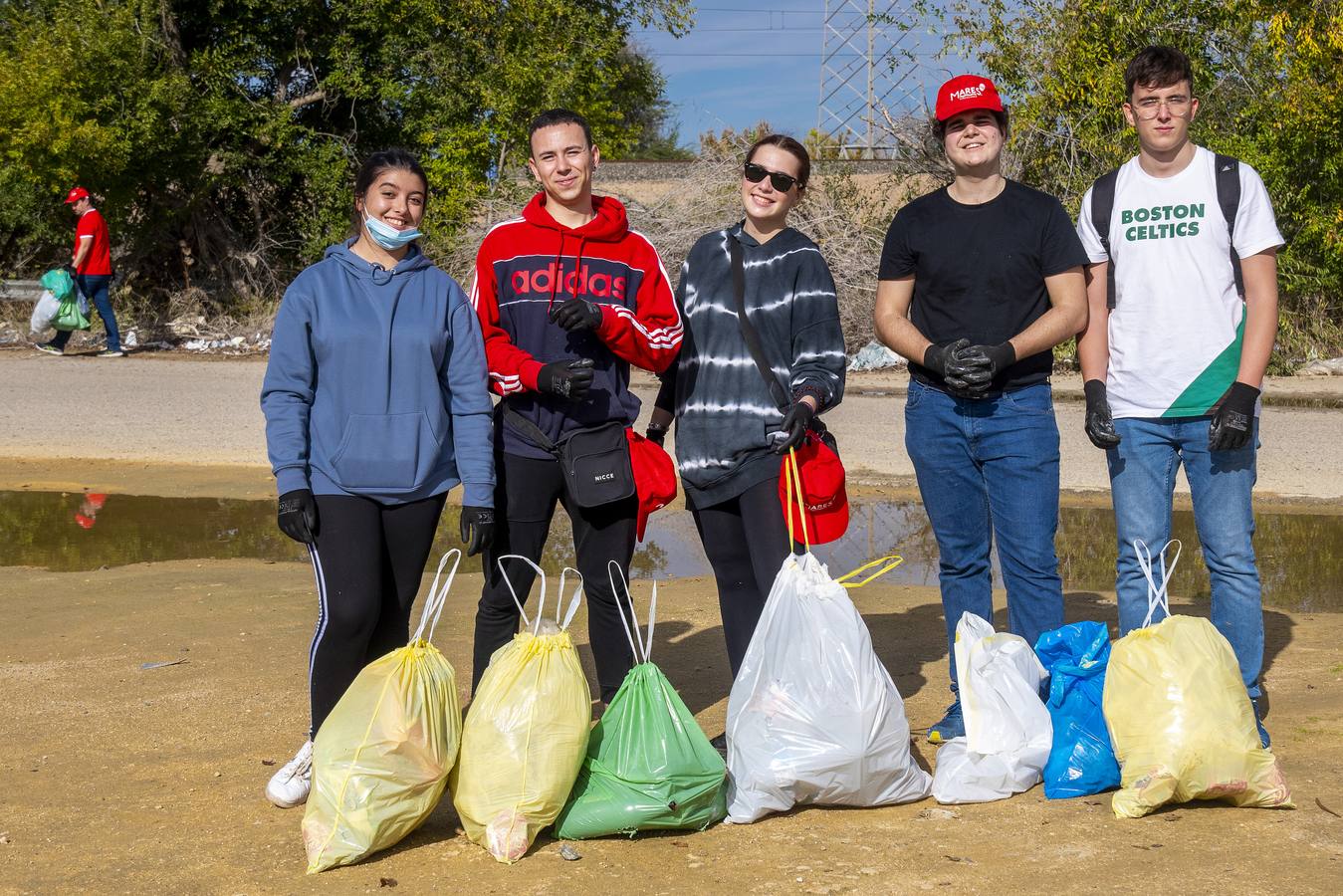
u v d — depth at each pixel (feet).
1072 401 44.21
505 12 74.38
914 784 12.09
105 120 63.98
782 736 11.73
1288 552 23.85
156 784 12.81
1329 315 57.62
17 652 17.80
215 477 32.63
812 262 13.75
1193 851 10.66
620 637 14.57
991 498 14.11
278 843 11.31
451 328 12.75
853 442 36.19
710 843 11.25
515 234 13.89
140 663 17.22
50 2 66.18
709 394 13.80
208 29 74.95
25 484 31.73
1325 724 13.96
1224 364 13.69
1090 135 57.21
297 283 12.54
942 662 17.37
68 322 59.21
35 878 10.54
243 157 73.41
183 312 72.13
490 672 11.57
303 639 18.40
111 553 24.72
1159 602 12.41
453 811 12.26
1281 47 53.72
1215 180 13.66
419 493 12.43
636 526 14.39
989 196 13.76
